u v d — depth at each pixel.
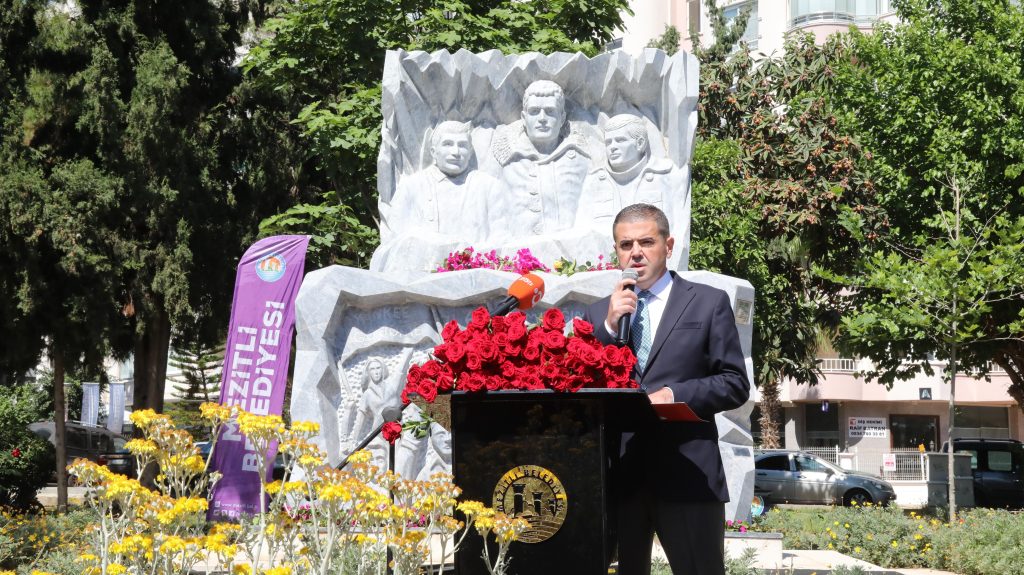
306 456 3.55
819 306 21.22
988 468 22.75
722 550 3.67
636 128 11.37
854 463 33.53
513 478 3.42
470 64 11.45
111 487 3.29
